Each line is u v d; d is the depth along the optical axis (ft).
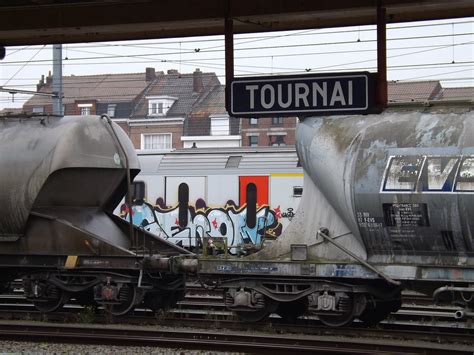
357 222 38.78
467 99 38.34
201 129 204.64
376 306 42.73
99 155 47.14
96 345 36.94
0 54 40.78
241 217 82.28
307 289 40.63
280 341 36.65
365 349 34.81
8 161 46.62
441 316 45.27
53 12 36.60
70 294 47.11
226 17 33.06
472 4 31.48
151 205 85.66
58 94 85.97
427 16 35.35
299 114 29.53
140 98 210.79
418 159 37.35
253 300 41.47
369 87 28.86
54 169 45.44
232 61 32.63
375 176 37.99
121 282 45.39
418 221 37.19
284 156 81.66
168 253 47.24
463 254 37.06
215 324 42.37
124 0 34.99
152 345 36.58
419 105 39.22
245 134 199.21
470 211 35.94
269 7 32.86
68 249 45.88
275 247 41.70
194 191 84.28
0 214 46.60
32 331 39.78
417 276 37.73
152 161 86.28
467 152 36.45
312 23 36.60
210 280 42.91
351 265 39.22
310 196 41.57
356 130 39.47
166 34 38.45
